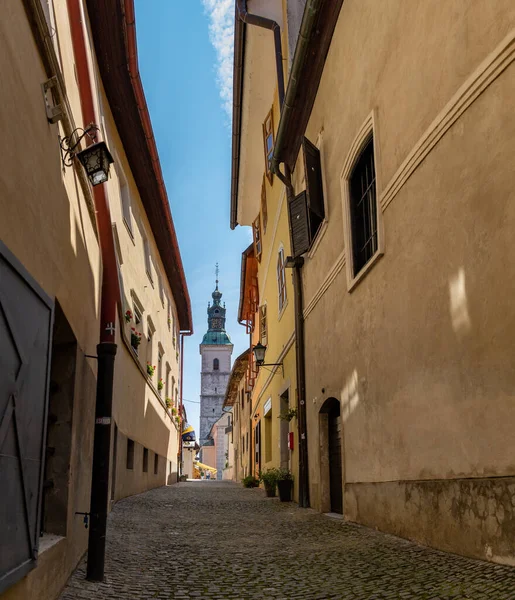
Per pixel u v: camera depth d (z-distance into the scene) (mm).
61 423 5199
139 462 17219
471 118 5527
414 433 6727
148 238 19547
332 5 10234
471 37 5547
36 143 3859
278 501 15039
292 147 13867
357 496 8969
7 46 3203
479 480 5246
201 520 10664
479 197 5355
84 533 6488
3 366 3020
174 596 5031
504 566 4758
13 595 3191
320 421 11820
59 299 4594
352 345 9414
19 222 3406
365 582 5227
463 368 5594
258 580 5652
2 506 2980
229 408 54031
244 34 16172
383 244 7871
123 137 14664
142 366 17406
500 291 4984
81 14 7301
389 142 7699
